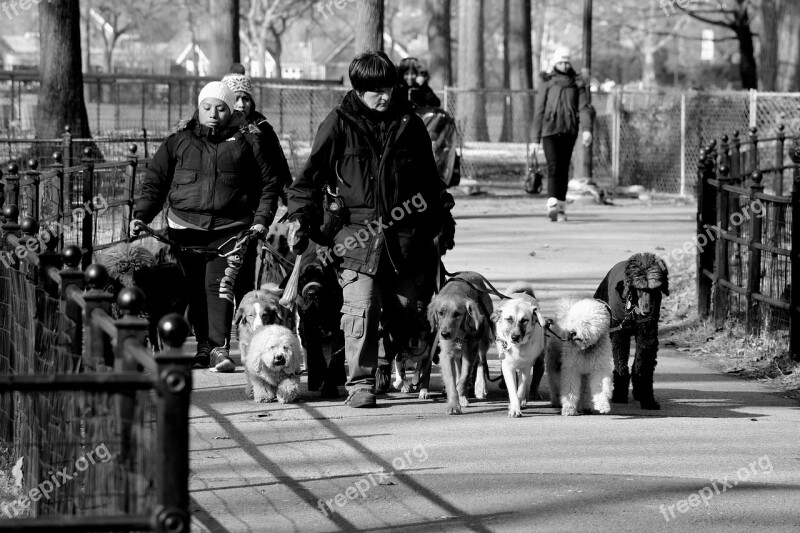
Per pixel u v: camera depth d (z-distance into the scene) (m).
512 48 56.47
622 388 12.23
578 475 9.35
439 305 11.20
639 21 92.31
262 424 10.98
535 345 11.33
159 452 4.99
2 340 10.49
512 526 8.11
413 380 12.67
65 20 29.69
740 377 13.64
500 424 11.09
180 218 12.92
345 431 10.73
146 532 5.23
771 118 38.31
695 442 10.45
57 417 7.67
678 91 40.72
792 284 13.75
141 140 21.89
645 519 8.29
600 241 25.62
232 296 13.00
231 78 13.40
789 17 52.09
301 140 41.12
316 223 11.27
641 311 11.47
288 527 8.05
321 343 12.14
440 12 58.31
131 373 5.27
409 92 28.47
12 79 41.12
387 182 11.14
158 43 137.88
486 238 26.09
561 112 29.02
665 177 40.12
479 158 43.78
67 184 16.67
